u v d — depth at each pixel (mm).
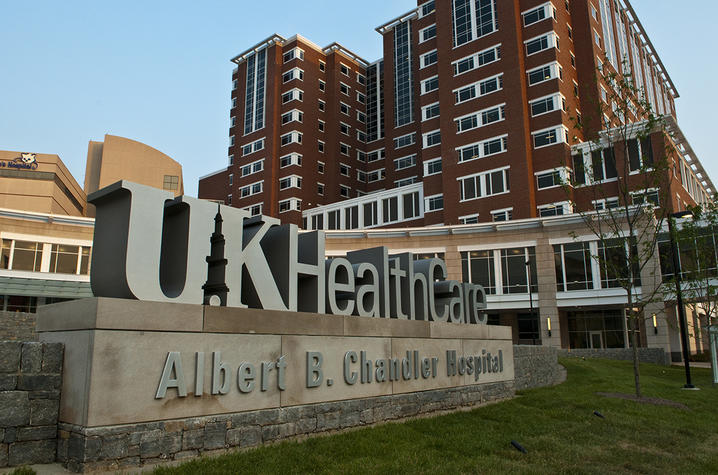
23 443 6551
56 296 34312
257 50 73562
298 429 8984
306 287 10227
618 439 10344
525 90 48188
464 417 11781
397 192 56531
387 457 8078
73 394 6727
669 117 40219
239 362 8219
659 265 34125
